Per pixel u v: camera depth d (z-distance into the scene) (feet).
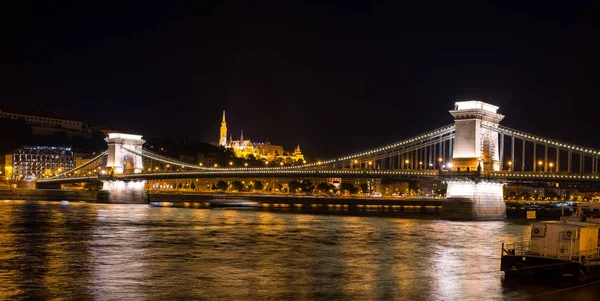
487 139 397.60
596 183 368.27
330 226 319.88
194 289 138.92
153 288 139.95
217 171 566.77
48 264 174.50
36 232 265.75
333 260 184.85
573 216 168.25
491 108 403.95
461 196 382.83
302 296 131.54
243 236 256.93
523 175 365.61
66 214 395.55
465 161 384.47
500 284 143.43
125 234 260.83
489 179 371.76
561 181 362.74
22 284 144.46
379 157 450.71
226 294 133.59
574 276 137.90
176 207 556.92
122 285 143.33
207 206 606.96
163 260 183.21
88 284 144.56
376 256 194.29
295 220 373.40
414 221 366.63
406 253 202.18
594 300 124.67
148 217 379.76
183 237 250.37
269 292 135.74
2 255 192.13
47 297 130.62
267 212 488.02
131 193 638.53
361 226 320.91
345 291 136.77
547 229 143.02
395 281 149.07
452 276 155.94
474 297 129.39
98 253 198.08
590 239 143.84
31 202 608.60
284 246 220.84
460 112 389.80
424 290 137.59
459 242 236.84
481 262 181.57
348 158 469.16
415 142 429.79
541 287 138.62
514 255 145.18
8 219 340.39
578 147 363.76
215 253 199.52
